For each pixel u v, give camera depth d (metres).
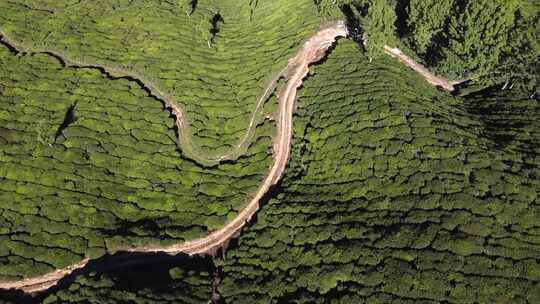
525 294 45.97
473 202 53.81
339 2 89.06
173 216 64.19
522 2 77.19
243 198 66.12
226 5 107.31
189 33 91.50
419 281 48.97
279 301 52.78
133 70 80.81
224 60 87.00
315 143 68.69
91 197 63.50
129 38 87.12
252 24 95.94
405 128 63.78
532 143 60.72
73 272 56.81
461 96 75.88
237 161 71.94
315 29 85.38
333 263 54.12
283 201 63.97
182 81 80.62
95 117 72.50
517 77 74.12
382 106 67.62
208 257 60.78
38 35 83.44
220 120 76.81
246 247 60.00
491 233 50.91
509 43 70.50
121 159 68.94
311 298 51.78
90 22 89.25
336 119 69.38
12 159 64.94
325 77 76.50
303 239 58.09
